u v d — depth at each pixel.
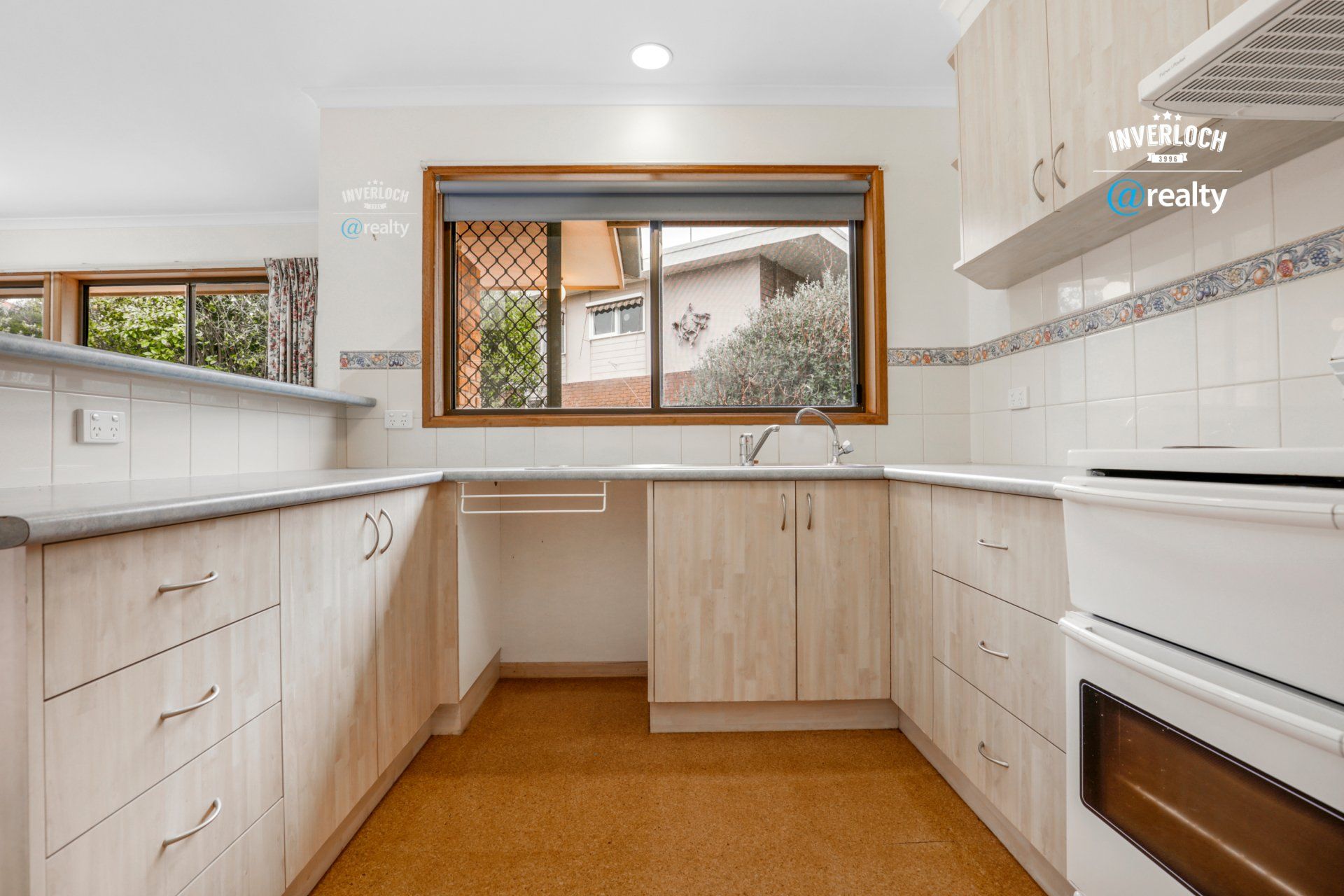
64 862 0.71
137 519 0.80
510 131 2.68
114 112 2.93
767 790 1.73
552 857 1.43
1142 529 0.92
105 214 4.21
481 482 2.24
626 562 2.72
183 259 4.33
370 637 1.53
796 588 2.06
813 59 2.51
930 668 1.79
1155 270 1.69
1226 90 0.97
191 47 2.44
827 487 2.07
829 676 2.05
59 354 1.23
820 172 2.69
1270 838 0.73
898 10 2.25
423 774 1.82
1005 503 1.40
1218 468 0.80
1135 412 1.76
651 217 2.71
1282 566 0.71
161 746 0.86
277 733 1.14
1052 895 1.29
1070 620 1.08
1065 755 1.20
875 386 2.68
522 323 3.10
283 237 4.33
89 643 0.75
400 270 2.66
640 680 2.66
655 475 2.02
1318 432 1.29
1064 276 2.06
